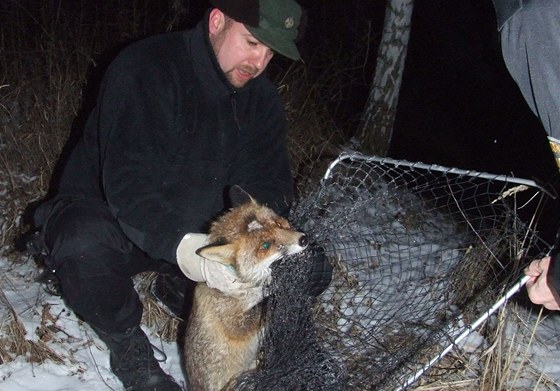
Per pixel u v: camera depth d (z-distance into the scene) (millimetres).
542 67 1149
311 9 4973
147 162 1720
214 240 1611
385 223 2779
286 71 3779
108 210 1799
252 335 1683
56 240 1721
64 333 2094
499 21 1199
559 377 2047
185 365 1797
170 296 2104
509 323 2227
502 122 4844
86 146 1878
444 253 2582
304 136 3602
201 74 1757
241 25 1667
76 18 3582
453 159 4395
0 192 2885
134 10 3605
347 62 4406
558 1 1129
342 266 2307
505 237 2129
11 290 2342
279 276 1592
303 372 1515
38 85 3312
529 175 4164
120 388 1906
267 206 1830
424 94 5152
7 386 1842
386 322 1932
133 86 1705
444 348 1809
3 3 3648
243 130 1876
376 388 1654
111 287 1753
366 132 3598
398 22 3441
